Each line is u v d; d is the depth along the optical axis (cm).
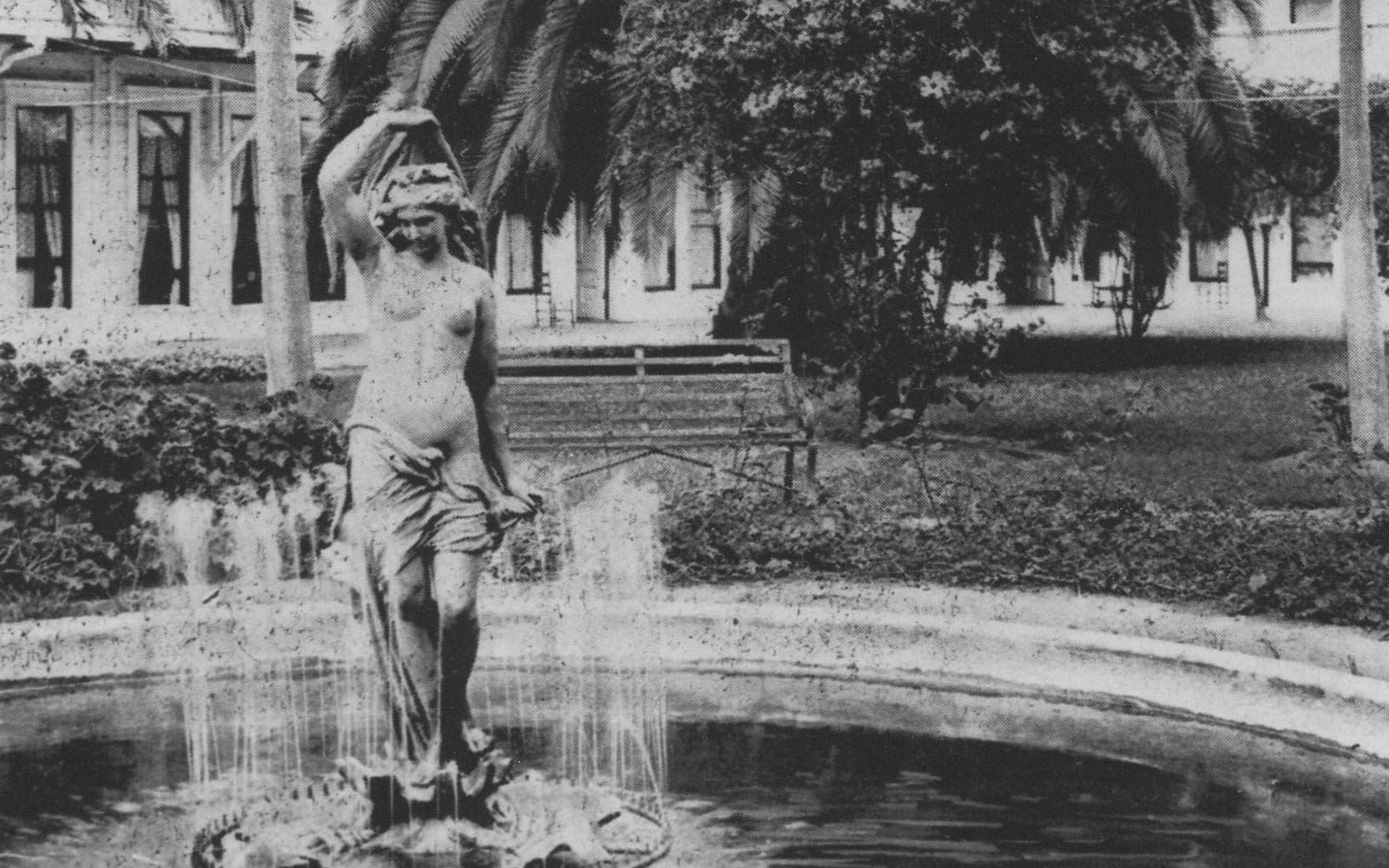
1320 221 3616
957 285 3419
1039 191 1884
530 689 884
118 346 2614
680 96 1788
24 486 1100
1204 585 1112
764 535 1184
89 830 664
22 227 2741
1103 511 1264
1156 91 1948
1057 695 876
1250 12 2564
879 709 851
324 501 1173
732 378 1417
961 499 1388
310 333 1579
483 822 650
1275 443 1838
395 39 2128
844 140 1702
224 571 1109
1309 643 971
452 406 635
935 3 1641
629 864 623
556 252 3269
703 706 853
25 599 1022
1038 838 659
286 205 1557
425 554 635
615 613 971
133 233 2816
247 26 2566
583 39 2014
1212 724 829
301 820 667
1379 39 3109
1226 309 3669
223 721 819
